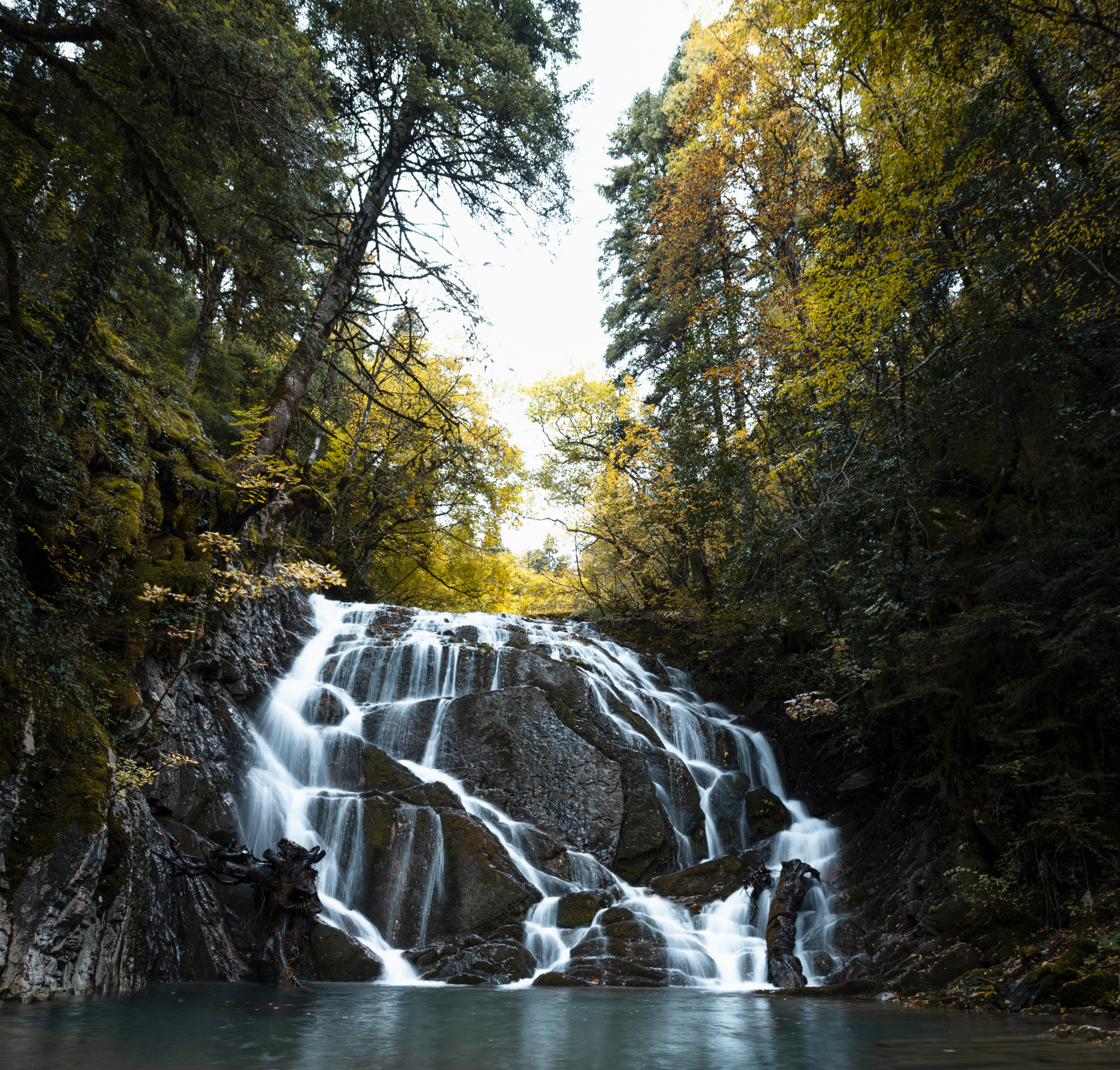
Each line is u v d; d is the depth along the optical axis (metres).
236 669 11.84
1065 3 9.41
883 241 11.58
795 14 12.96
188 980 8.05
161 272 14.60
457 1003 6.69
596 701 14.31
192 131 9.54
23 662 7.04
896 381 11.71
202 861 8.39
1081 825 7.89
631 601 23.09
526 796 12.43
